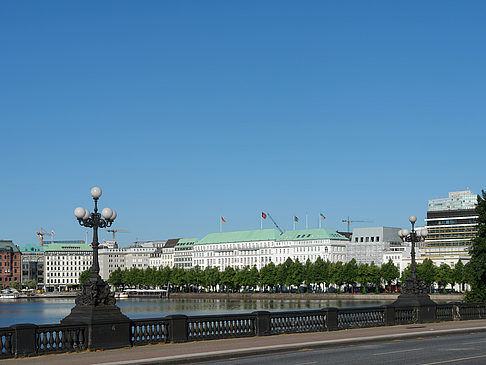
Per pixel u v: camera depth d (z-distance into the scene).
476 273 79.06
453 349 36.53
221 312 162.12
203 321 40.25
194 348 36.03
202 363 31.88
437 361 31.33
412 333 44.16
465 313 58.75
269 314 43.34
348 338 40.94
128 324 36.66
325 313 46.91
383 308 51.53
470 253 80.81
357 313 49.38
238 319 41.94
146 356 32.69
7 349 32.25
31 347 32.75
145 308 194.62
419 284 55.59
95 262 37.28
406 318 53.41
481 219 80.00
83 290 36.47
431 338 43.66
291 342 38.88
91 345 35.03
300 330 45.12
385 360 31.92
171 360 31.50
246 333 42.22
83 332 35.22
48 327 33.62
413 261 56.31
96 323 35.38
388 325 51.34
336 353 35.34
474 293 80.38
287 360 32.50
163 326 42.06
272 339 40.88
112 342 35.88
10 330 32.25
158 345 37.69
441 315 56.50
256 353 35.09
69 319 36.09
